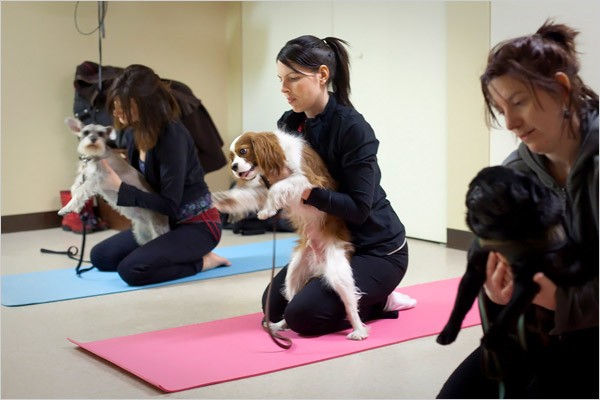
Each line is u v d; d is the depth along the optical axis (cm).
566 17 402
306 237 300
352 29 584
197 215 424
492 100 162
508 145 471
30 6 621
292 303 297
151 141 397
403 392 240
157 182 420
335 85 301
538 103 152
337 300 298
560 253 154
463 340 295
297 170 282
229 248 521
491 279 165
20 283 415
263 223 591
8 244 561
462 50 493
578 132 158
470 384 179
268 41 678
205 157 605
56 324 333
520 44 154
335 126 293
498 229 153
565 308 156
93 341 305
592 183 154
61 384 254
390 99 559
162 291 393
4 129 617
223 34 728
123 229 619
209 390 243
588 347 167
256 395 238
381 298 309
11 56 616
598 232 155
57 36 636
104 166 409
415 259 477
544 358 172
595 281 156
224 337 302
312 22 621
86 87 610
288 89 292
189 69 711
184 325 326
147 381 252
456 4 493
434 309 340
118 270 407
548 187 168
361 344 288
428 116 530
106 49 662
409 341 294
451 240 516
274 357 274
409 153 550
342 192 298
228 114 738
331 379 253
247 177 282
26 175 631
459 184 507
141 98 389
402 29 541
